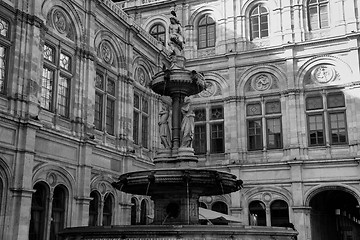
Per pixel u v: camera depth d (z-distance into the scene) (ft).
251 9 123.65
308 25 116.57
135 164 98.73
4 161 62.54
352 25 110.83
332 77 110.83
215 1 126.82
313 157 108.17
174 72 54.54
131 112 98.94
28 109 67.00
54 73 76.48
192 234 41.29
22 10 69.05
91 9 86.28
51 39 76.02
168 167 52.70
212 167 116.98
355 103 106.93
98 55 89.86
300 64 114.21
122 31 99.30
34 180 67.67
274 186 110.11
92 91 84.69
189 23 128.98
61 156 74.33
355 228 174.09
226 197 114.01
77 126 79.77
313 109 111.34
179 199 52.11
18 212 63.10
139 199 100.27
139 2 134.92
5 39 66.33
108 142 90.89
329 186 104.83
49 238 70.64
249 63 119.24
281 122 113.70
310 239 103.96
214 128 120.78
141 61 107.76
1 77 65.57
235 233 42.80
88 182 79.41
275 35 118.52
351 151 105.19
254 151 114.52
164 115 55.52
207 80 123.34
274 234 45.55
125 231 41.70
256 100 117.39
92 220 83.25
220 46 123.44
